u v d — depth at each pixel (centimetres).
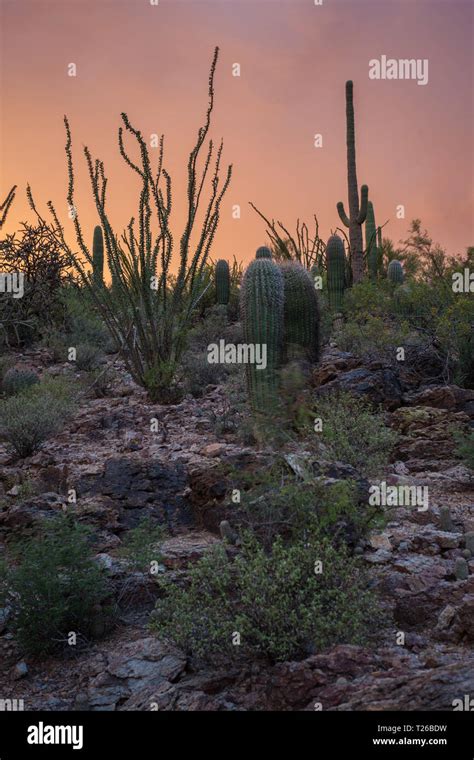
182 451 723
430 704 282
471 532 463
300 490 437
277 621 345
